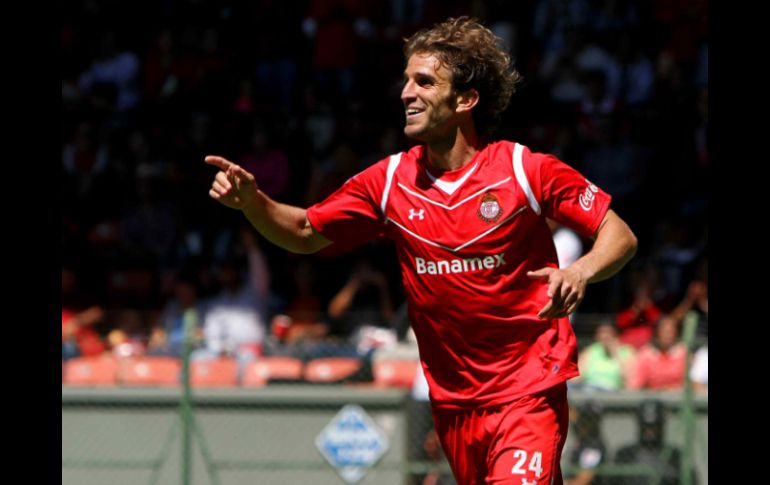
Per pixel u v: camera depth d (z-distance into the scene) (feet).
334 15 175.32
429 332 57.57
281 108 169.58
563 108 166.20
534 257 56.08
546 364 56.03
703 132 158.51
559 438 56.08
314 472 119.44
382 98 172.45
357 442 119.03
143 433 121.49
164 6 183.21
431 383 58.29
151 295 154.10
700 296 137.08
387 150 163.32
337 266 153.38
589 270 52.01
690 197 155.43
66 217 163.32
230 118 167.22
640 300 137.90
